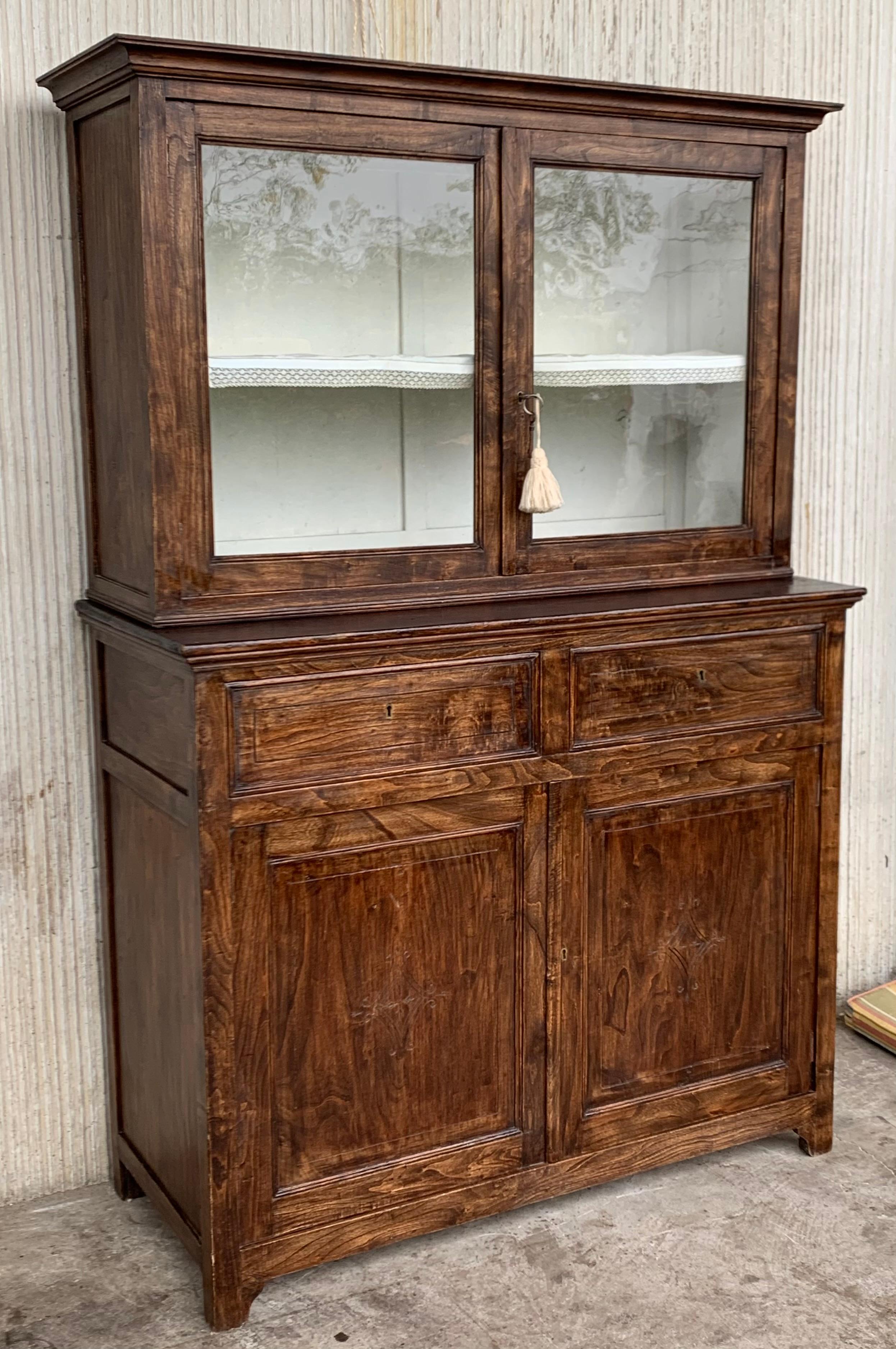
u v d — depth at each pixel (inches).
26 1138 90.4
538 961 83.4
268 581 77.3
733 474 91.2
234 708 72.0
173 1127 81.0
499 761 79.8
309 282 76.6
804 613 88.7
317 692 73.9
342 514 79.4
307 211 75.9
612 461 86.8
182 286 72.6
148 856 81.0
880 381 112.1
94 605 84.5
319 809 75.0
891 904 119.4
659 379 87.4
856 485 112.5
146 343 72.0
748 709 88.0
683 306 87.4
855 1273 81.6
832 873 93.1
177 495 74.1
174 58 69.4
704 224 87.2
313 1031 77.4
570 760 82.1
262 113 72.9
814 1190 90.6
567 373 84.4
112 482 80.5
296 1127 77.8
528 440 83.2
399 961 79.4
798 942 92.8
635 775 84.6
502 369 81.8
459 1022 81.8
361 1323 77.2
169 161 71.1
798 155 88.9
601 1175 87.8
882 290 110.8
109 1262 83.4
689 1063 90.3
